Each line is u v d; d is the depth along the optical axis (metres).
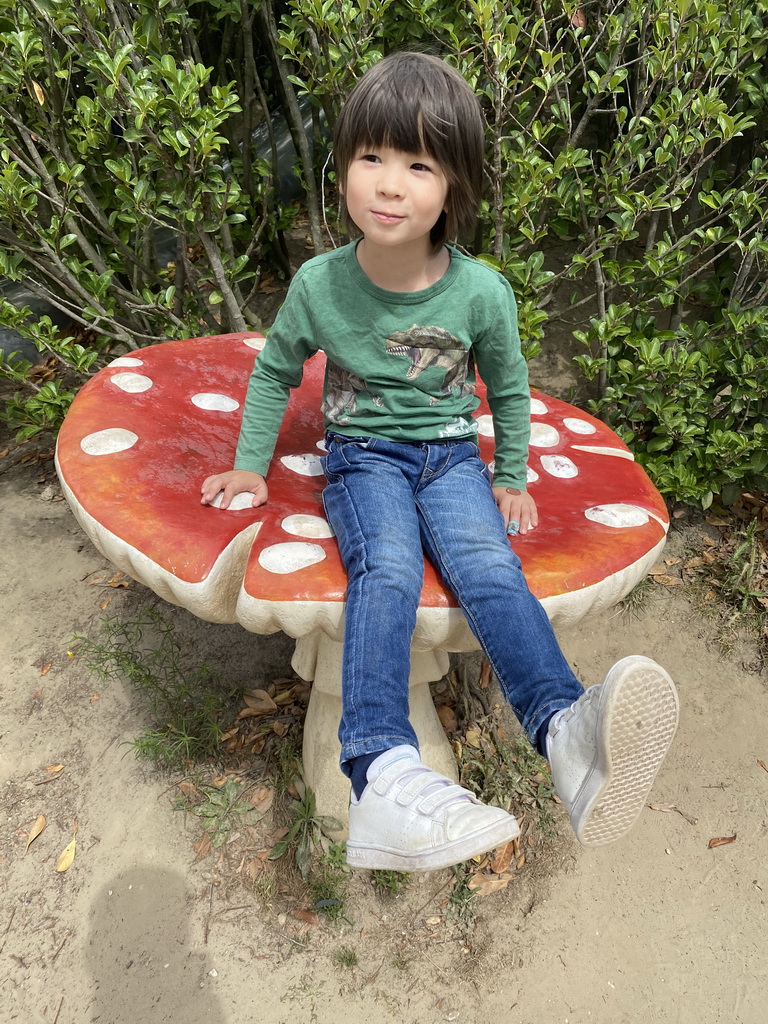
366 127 1.24
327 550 1.42
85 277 2.92
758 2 2.44
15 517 2.93
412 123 1.21
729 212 2.57
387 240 1.29
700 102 2.33
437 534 1.43
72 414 1.65
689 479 2.76
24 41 2.23
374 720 1.21
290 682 2.45
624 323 2.85
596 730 1.09
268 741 2.27
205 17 3.07
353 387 1.55
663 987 1.80
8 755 2.21
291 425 1.88
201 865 1.99
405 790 1.13
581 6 2.53
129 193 2.45
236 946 1.84
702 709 2.40
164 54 2.44
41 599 2.65
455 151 1.26
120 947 1.84
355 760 1.21
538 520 1.56
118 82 2.18
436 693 2.44
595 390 3.16
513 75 2.70
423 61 1.28
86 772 2.17
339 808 2.01
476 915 1.92
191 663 2.48
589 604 1.44
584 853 2.04
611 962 1.84
